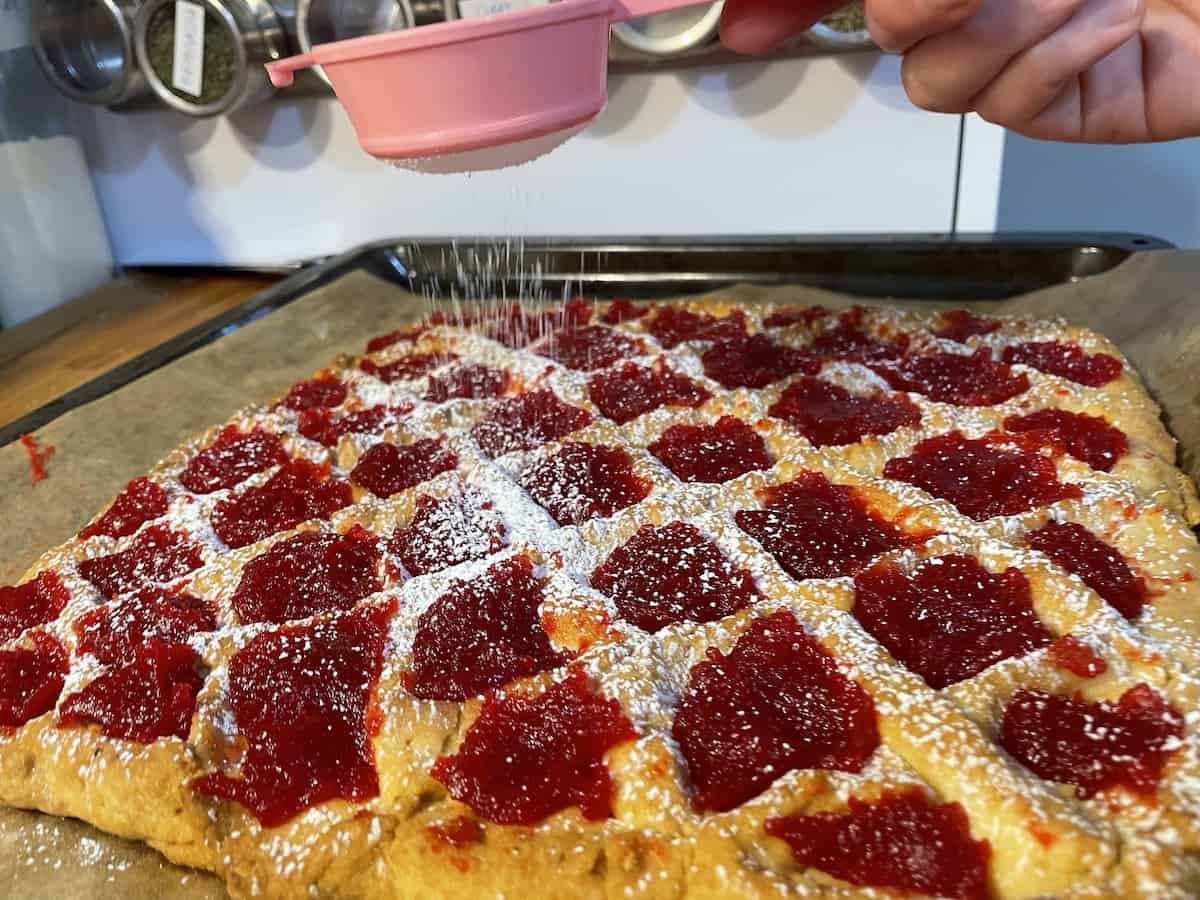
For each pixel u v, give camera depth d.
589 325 0.43
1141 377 0.35
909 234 0.46
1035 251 0.43
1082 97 0.27
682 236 0.49
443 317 0.46
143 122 0.53
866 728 0.22
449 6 0.43
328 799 0.23
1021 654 0.24
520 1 0.42
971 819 0.20
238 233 0.56
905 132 0.45
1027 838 0.19
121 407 0.40
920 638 0.25
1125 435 0.32
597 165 0.50
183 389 0.41
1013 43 0.23
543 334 0.43
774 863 0.19
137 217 0.57
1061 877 0.19
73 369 0.46
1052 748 0.21
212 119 0.52
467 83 0.20
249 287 0.55
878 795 0.20
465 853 0.20
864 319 0.41
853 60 0.44
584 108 0.22
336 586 0.29
